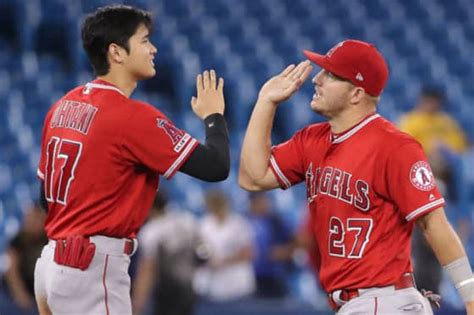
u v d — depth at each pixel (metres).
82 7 49.72
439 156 36.06
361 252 17.02
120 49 17.30
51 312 17.88
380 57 17.53
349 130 17.41
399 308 16.91
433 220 16.89
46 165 17.56
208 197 35.56
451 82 58.00
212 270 35.12
